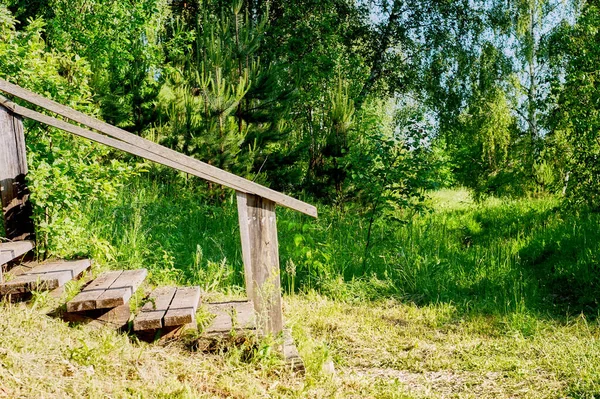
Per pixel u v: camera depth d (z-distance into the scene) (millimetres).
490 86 19797
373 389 4344
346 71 18234
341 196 11250
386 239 9094
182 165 4414
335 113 11727
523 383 4598
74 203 5645
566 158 12016
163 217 8820
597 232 9430
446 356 5336
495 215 13492
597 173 10602
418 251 9188
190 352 4266
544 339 5820
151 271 6723
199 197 10633
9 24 6500
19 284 4219
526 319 6391
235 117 11594
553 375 4703
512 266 8891
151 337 4309
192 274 7094
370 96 21250
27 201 5082
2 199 4957
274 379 4156
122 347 3994
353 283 7688
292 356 4359
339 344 5625
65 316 4246
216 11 20125
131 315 4402
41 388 3201
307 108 17047
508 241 10328
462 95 21094
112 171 6254
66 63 7473
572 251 9141
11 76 5902
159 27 14625
